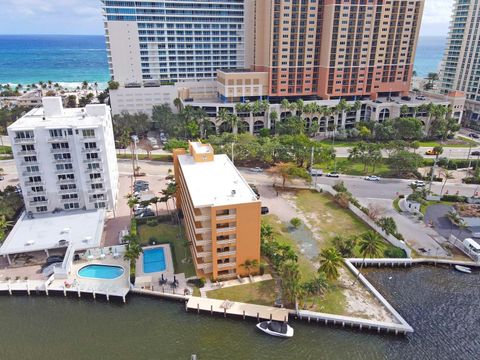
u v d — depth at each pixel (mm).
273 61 176375
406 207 106562
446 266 84188
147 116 176375
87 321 68438
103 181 98500
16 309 71312
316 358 61062
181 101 183000
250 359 60688
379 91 188625
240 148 135000
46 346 62688
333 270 69500
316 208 108812
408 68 188250
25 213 96188
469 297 75250
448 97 184875
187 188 79688
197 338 64625
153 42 198625
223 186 79812
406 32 180000
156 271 80188
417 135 164000
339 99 184750
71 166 94938
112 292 73375
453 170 137500
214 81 195625
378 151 133000
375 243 76312
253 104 170500
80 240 85062
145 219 99312
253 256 77000
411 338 65188
